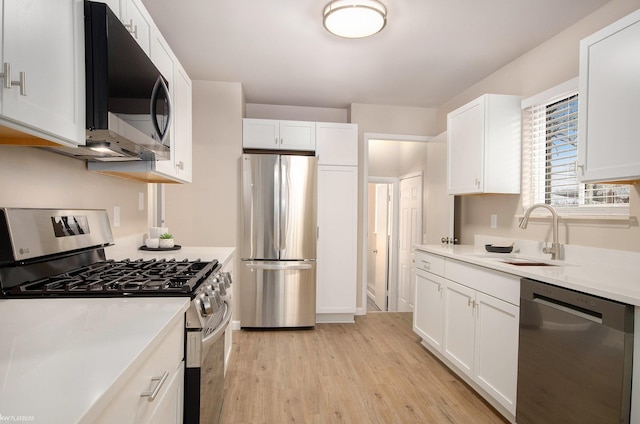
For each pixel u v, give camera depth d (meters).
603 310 1.32
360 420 1.93
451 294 2.45
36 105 0.88
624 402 1.24
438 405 2.09
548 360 1.57
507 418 1.90
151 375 0.85
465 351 2.26
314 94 3.73
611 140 1.63
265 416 1.95
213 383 1.44
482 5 2.10
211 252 2.34
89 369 0.64
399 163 5.11
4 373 0.62
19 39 0.81
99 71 1.11
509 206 2.84
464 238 3.50
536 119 2.64
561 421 1.49
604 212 2.07
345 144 3.68
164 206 3.38
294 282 3.43
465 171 2.88
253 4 2.12
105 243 1.74
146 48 1.64
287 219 3.42
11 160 1.21
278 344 3.06
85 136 1.12
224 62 2.96
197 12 2.21
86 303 1.08
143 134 1.41
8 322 0.90
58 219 1.39
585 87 1.77
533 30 2.38
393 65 2.98
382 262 5.46
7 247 1.15
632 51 1.54
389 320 3.82
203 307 1.22
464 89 3.54
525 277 1.73
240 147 3.48
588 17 2.20
